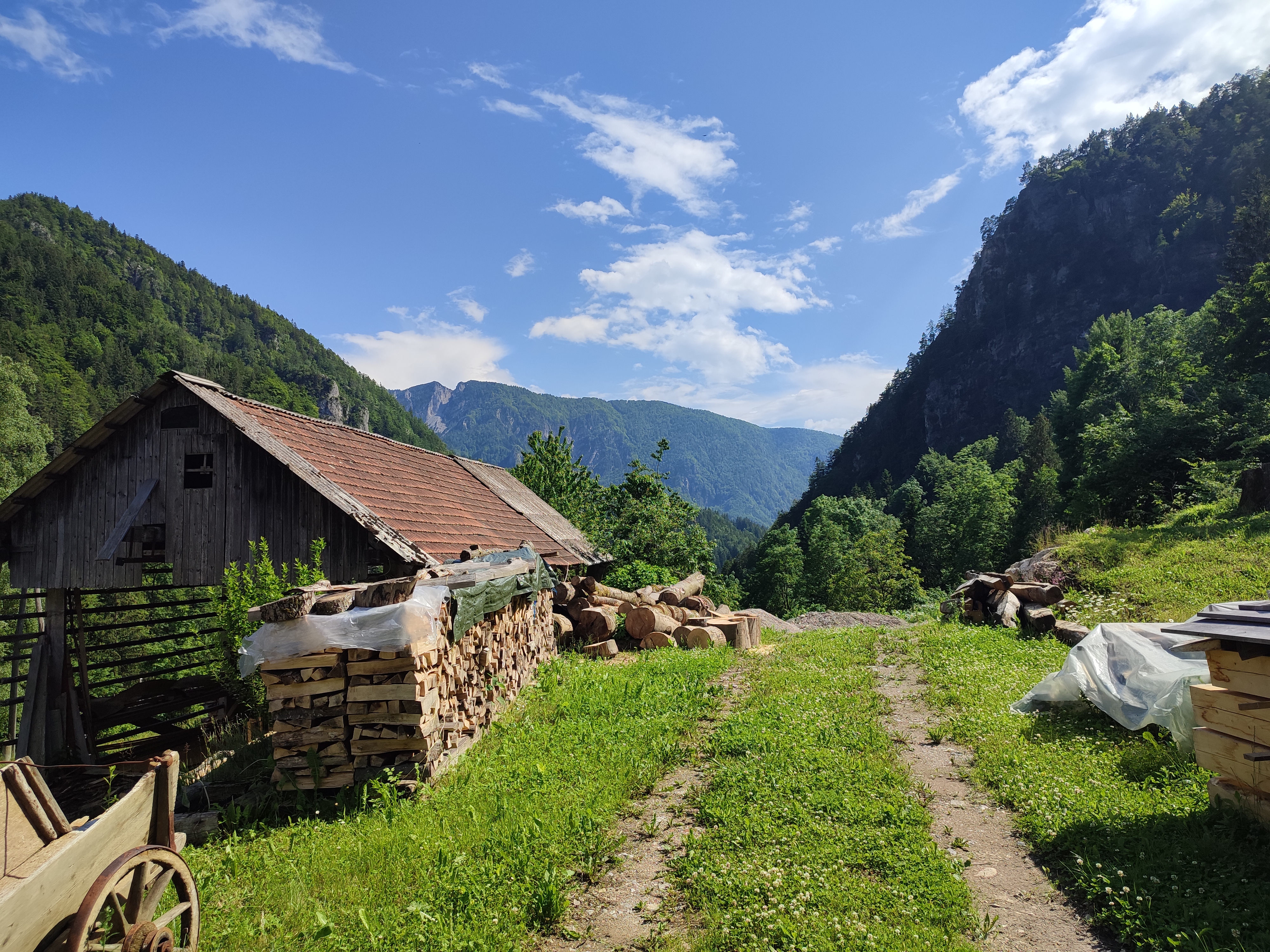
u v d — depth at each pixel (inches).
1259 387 1409.9
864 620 883.4
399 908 181.2
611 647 574.9
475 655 339.9
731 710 368.5
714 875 191.0
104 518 459.8
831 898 176.2
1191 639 298.5
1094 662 305.7
